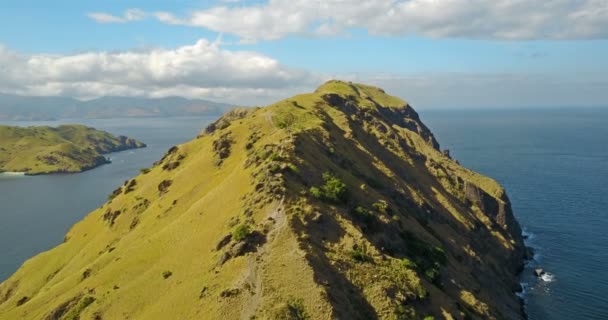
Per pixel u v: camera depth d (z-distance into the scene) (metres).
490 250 156.38
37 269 158.38
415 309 77.19
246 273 75.56
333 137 144.50
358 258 82.25
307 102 187.00
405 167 176.50
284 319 63.88
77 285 113.25
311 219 86.12
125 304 87.81
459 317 82.06
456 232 148.62
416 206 143.00
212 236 94.31
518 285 139.25
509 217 183.12
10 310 126.69
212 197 114.44
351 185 113.44
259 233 83.38
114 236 146.38
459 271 112.44
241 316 67.75
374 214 101.75
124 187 191.25
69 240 173.62
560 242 176.50
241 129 158.38
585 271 149.00
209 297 74.25
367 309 72.75
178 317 73.88
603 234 182.38
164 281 89.25
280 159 105.44
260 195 93.44
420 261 98.12
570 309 124.88
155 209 140.12
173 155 186.38
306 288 69.81
